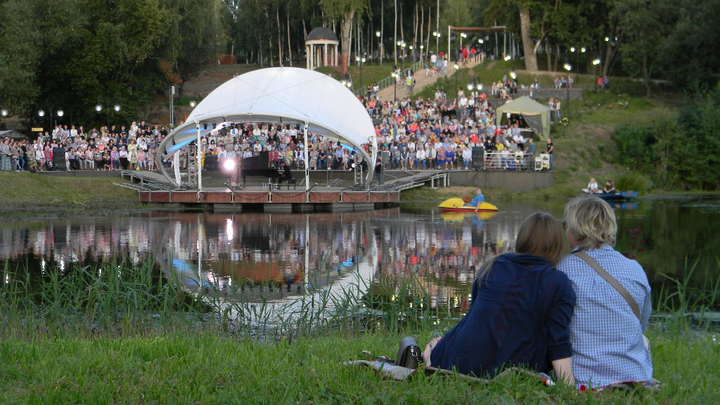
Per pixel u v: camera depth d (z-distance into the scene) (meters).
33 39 48.31
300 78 36.41
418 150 43.09
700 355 6.92
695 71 56.38
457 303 11.77
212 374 5.51
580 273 4.87
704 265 16.33
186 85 85.31
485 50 98.81
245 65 102.31
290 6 98.12
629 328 4.84
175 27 63.06
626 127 49.19
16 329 9.13
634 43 61.41
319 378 5.37
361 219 27.91
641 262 16.81
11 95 47.81
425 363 5.29
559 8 68.94
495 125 50.00
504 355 4.81
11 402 4.82
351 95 38.06
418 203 37.19
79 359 5.98
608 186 40.47
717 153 46.81
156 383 5.26
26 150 38.25
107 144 40.25
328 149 41.75
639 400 4.73
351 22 83.19
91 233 22.08
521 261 4.85
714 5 53.66
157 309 10.70
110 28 54.00
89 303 10.20
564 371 4.72
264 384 5.21
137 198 35.38
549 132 49.25
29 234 21.66
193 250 18.44
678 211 31.67
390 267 15.92
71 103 56.25
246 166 35.03
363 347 7.18
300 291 12.88
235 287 11.83
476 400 4.57
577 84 66.12
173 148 34.66
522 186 41.38
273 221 26.95
